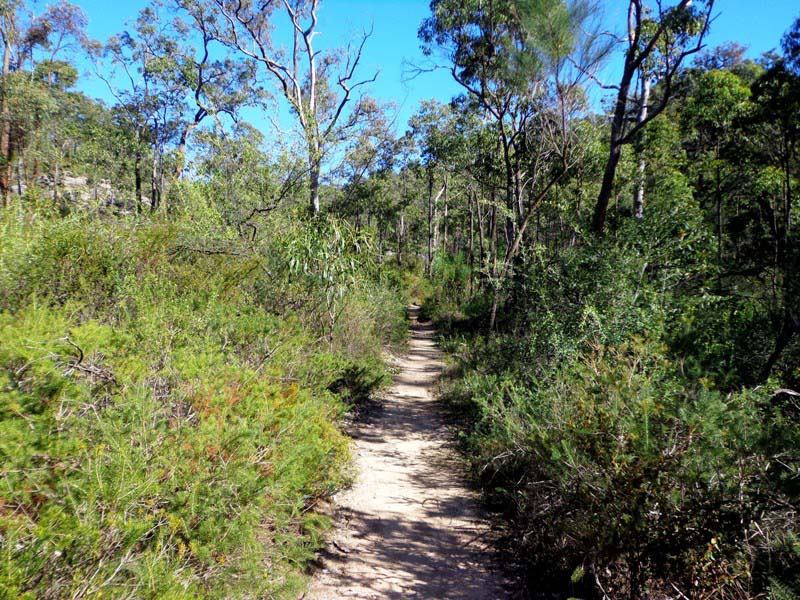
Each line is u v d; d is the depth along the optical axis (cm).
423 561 398
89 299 498
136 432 271
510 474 504
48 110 2075
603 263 739
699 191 1817
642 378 366
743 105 1509
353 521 455
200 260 695
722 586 278
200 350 429
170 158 1169
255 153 1199
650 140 1516
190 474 266
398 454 641
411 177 3700
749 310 694
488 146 1883
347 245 845
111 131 2577
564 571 364
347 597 340
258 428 316
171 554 246
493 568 392
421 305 2686
